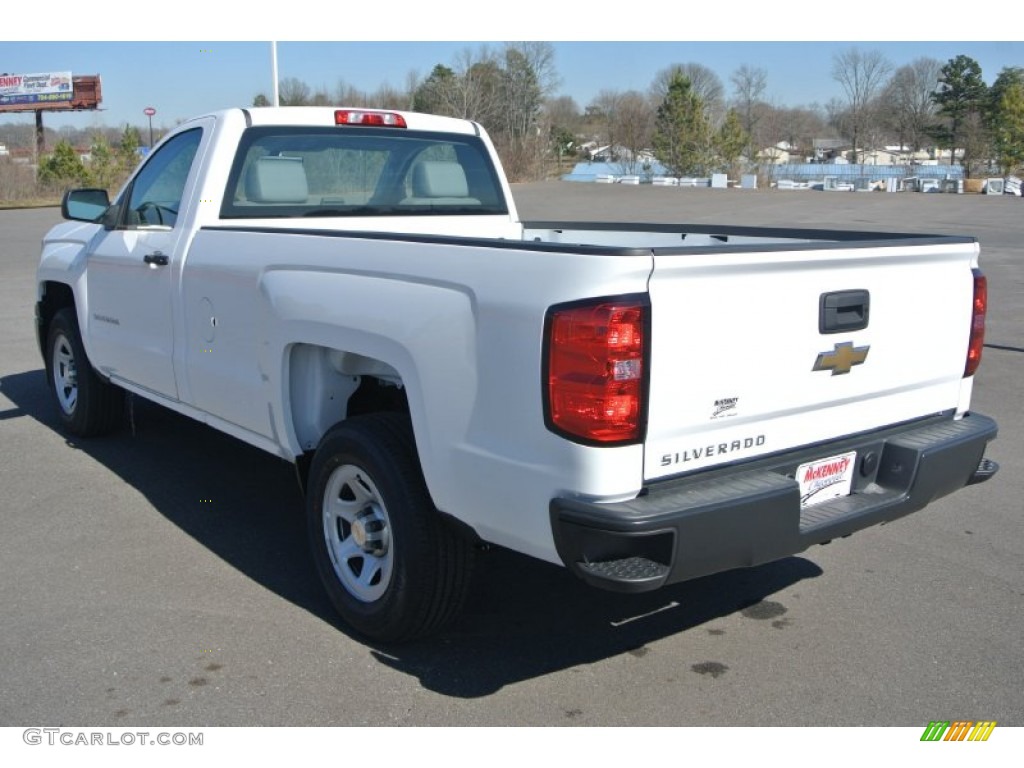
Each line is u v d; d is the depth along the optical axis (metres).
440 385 3.38
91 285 5.94
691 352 3.07
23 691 3.51
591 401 2.94
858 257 3.44
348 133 5.34
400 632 3.75
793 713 3.42
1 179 38.03
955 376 4.00
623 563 3.02
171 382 5.14
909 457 3.67
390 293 3.57
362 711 3.41
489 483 3.25
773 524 3.18
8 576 4.47
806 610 4.23
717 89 73.12
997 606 4.26
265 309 4.20
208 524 5.14
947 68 74.56
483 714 3.40
